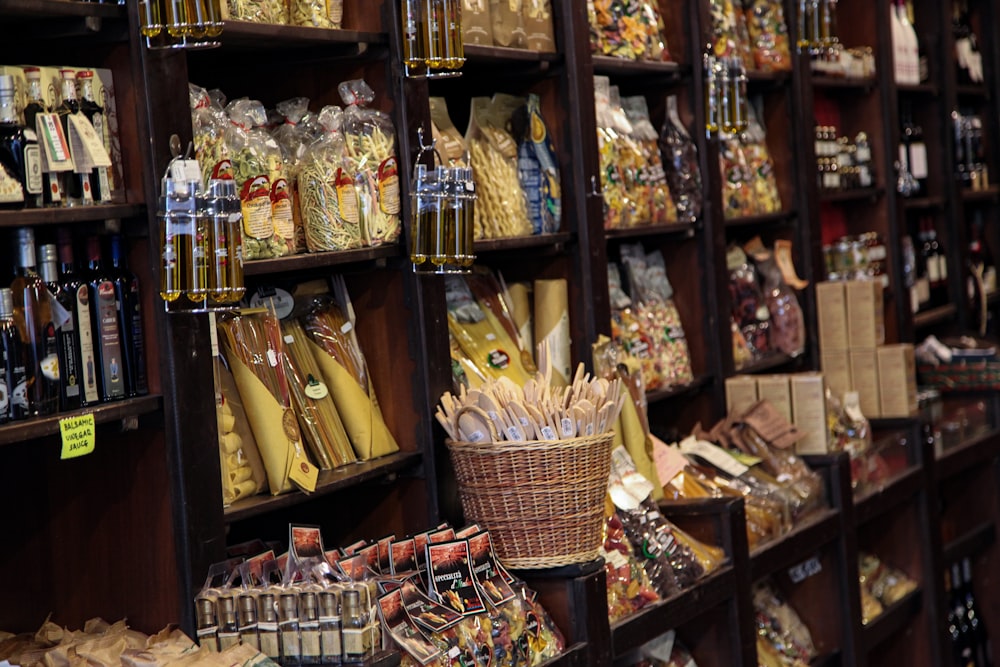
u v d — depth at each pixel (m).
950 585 6.13
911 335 5.88
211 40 2.41
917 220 6.45
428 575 2.80
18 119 2.25
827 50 5.43
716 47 4.64
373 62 3.12
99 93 2.40
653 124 4.45
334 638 2.42
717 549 3.73
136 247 2.46
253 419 2.77
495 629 2.83
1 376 2.22
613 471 3.53
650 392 4.11
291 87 3.22
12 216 2.18
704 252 4.43
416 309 3.13
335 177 2.96
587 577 3.06
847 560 4.49
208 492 2.51
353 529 3.26
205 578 2.50
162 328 2.45
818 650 4.54
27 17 2.35
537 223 3.69
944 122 6.43
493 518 3.04
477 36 3.43
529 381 3.12
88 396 2.37
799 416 4.54
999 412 6.09
